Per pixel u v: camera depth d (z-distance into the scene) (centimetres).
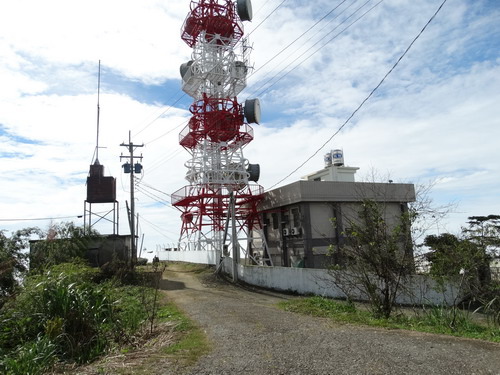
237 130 3145
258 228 3334
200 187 3017
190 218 3394
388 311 1167
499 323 1170
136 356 717
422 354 646
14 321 925
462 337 792
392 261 1171
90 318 924
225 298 1672
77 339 860
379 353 659
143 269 2567
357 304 1506
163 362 659
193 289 2070
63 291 931
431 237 1394
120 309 1181
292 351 696
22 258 1803
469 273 1323
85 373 632
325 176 3441
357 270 1248
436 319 1130
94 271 1942
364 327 906
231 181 3058
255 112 3111
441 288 1437
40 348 720
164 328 987
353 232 1216
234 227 2581
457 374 551
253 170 3325
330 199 2730
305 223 2653
